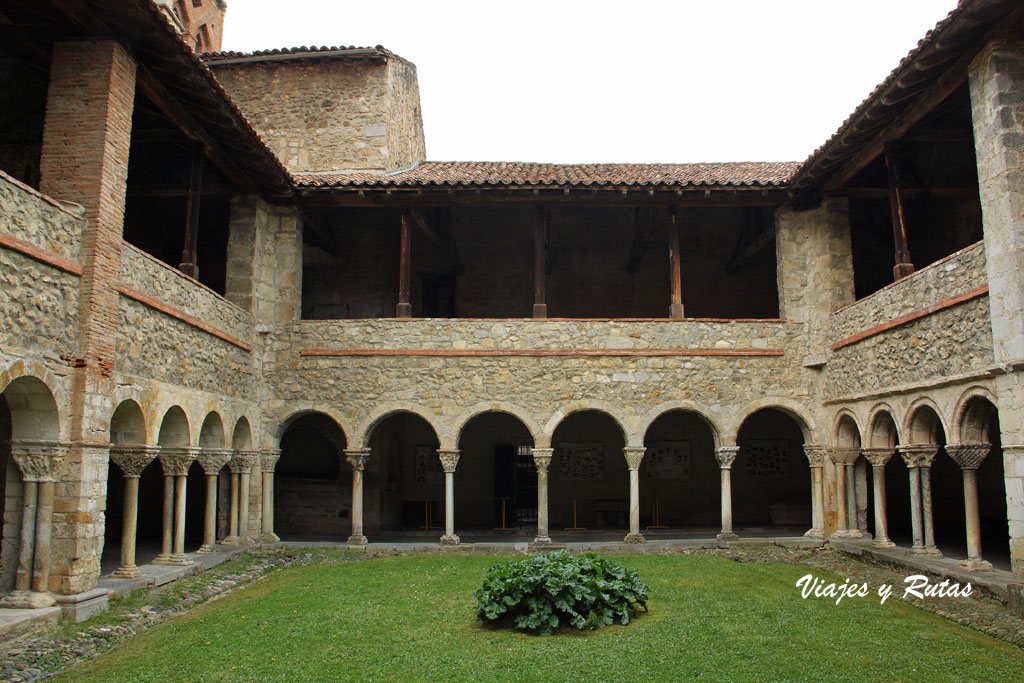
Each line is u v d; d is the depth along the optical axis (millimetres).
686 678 6406
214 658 7141
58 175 8883
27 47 10016
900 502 17641
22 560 8180
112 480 16672
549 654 7102
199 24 20359
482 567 12250
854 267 18031
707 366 14836
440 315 19312
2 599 8078
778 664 6816
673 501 18578
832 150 12641
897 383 12047
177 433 11531
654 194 14555
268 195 14812
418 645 7504
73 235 8547
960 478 16156
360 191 14547
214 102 10984
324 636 7910
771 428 18859
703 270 19328
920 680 6410
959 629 8250
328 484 17125
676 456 18750
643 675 6484
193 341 11742
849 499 14297
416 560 13102
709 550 14086
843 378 14000
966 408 10312
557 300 19359
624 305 19359
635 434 14555
